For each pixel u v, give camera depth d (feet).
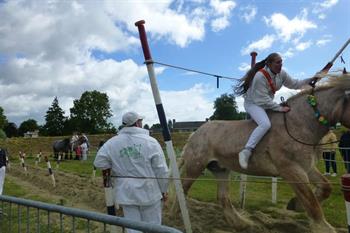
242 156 19.20
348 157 30.63
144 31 18.79
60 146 88.43
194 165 22.34
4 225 23.16
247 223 22.04
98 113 308.81
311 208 17.85
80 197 34.30
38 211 12.49
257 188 37.76
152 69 18.89
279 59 19.43
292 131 18.53
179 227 22.11
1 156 31.01
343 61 19.33
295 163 18.47
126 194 15.23
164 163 15.89
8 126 347.77
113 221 9.52
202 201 31.30
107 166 15.69
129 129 15.76
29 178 53.31
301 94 19.06
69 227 22.67
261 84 19.38
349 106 17.74
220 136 21.30
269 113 19.67
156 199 15.57
